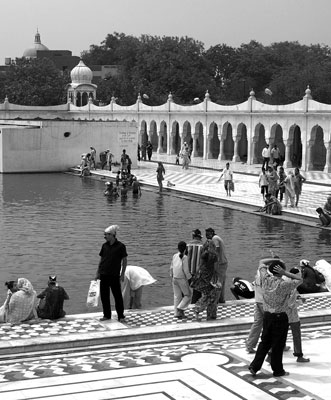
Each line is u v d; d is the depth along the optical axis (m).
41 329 14.26
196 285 14.85
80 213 32.75
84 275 20.84
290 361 12.49
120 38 167.12
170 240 26.23
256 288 12.79
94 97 97.06
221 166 55.44
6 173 52.41
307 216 31.53
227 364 12.31
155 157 64.88
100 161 54.59
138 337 13.92
